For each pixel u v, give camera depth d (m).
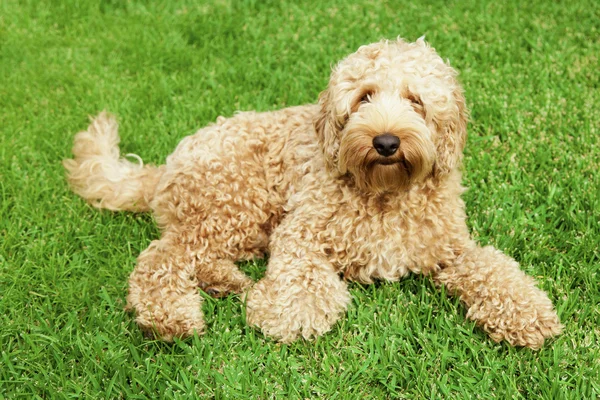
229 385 1.71
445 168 1.82
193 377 1.72
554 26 2.66
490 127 2.29
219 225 1.90
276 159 1.92
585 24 2.66
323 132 1.83
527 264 1.91
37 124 2.37
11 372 1.74
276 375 1.73
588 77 2.44
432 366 1.72
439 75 1.78
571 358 1.72
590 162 2.14
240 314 1.83
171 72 2.60
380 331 1.78
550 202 2.03
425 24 2.72
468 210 2.04
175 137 2.28
